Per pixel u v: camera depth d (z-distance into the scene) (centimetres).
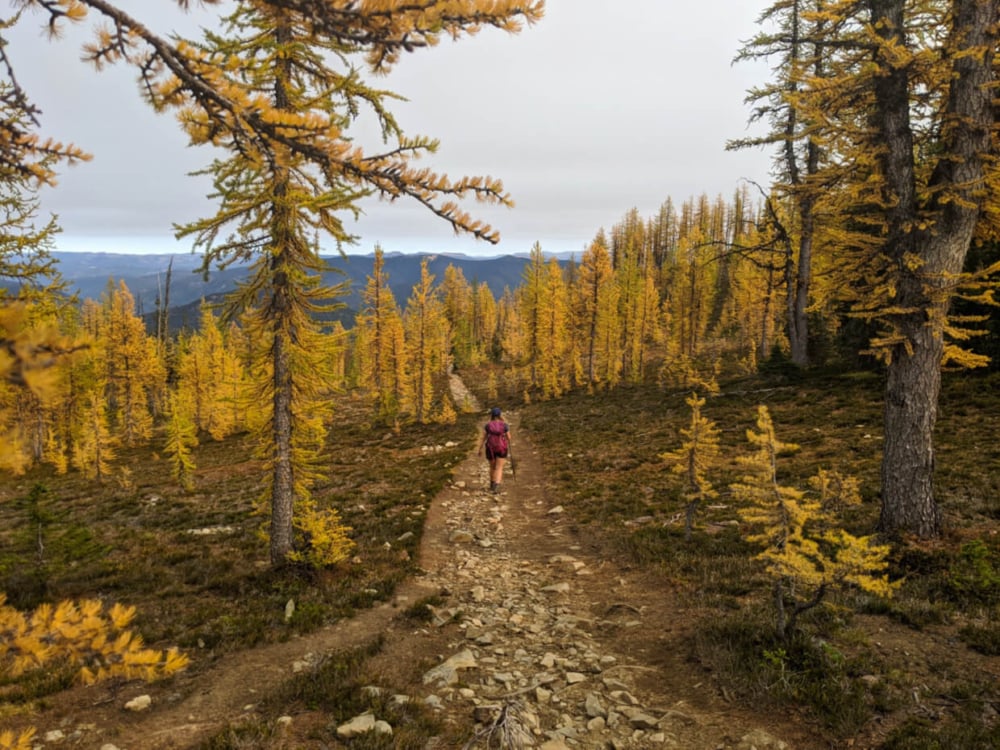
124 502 2378
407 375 4959
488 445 1638
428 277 4662
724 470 1606
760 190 2452
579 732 516
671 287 7419
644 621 765
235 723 536
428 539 1290
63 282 1012
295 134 320
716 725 505
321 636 770
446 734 512
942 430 1528
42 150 348
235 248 926
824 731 474
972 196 845
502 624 796
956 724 459
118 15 270
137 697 599
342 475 2467
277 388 1038
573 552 1149
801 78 921
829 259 1039
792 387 2583
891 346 898
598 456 2167
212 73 292
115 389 5291
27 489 3123
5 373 158
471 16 296
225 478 2944
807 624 662
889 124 889
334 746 494
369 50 335
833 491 651
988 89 833
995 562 759
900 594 723
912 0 915
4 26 279
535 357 5575
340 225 757
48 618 281
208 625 807
